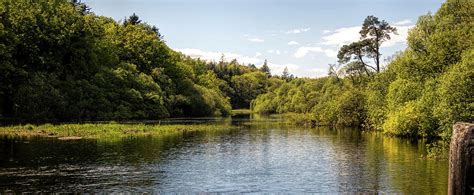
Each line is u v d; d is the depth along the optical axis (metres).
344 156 36.47
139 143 44.69
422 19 58.12
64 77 80.88
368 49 82.06
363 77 83.38
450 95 36.41
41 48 77.75
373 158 35.12
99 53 93.62
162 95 103.69
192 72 141.00
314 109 83.75
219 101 133.62
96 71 89.19
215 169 30.05
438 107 38.56
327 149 41.53
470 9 51.62
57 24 80.81
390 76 66.38
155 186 24.28
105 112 83.19
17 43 71.31
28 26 74.94
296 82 163.75
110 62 97.25
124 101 90.62
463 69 37.03
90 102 79.56
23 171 27.81
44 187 23.36
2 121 64.62
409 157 35.41
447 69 45.69
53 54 79.81
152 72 110.69
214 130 65.00
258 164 32.38
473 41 43.97
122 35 115.00
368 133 60.69
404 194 22.39
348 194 22.61
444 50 47.75
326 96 88.69
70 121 72.50
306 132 62.53
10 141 42.72
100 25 101.12
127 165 30.94
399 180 25.97
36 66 75.94
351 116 72.25
